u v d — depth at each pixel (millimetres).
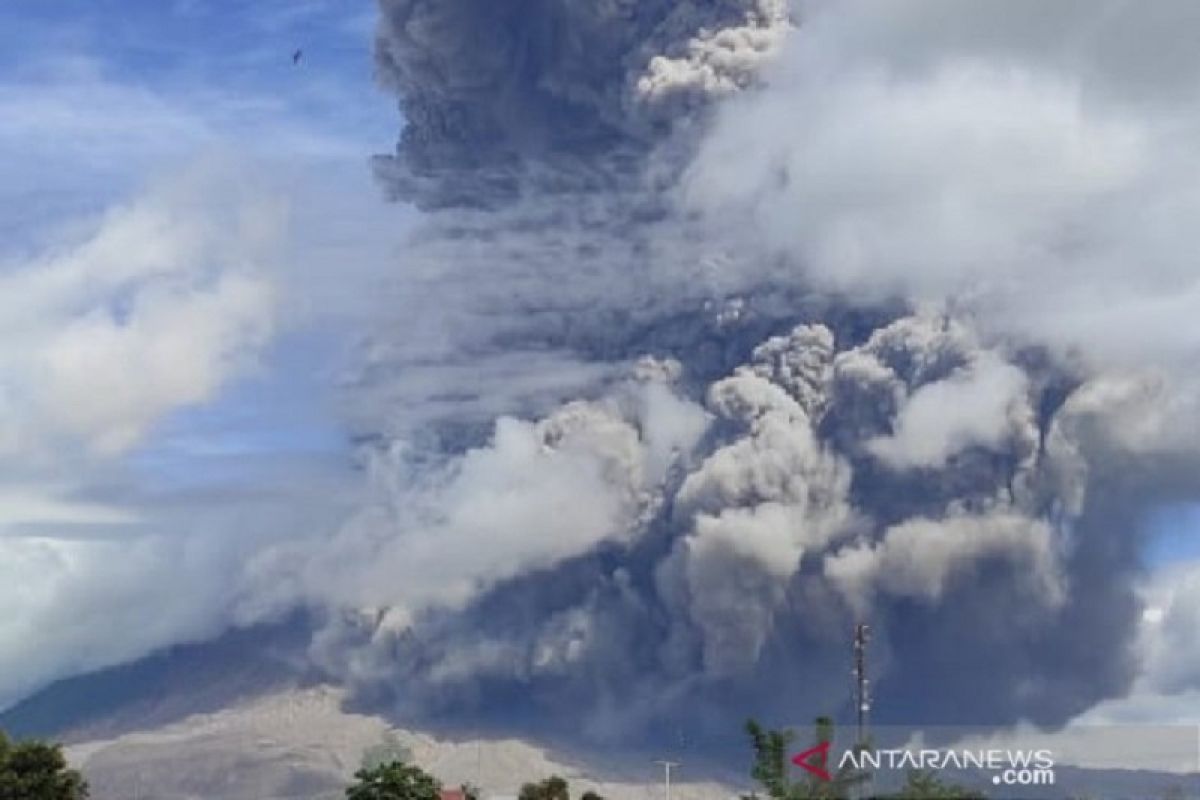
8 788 83875
